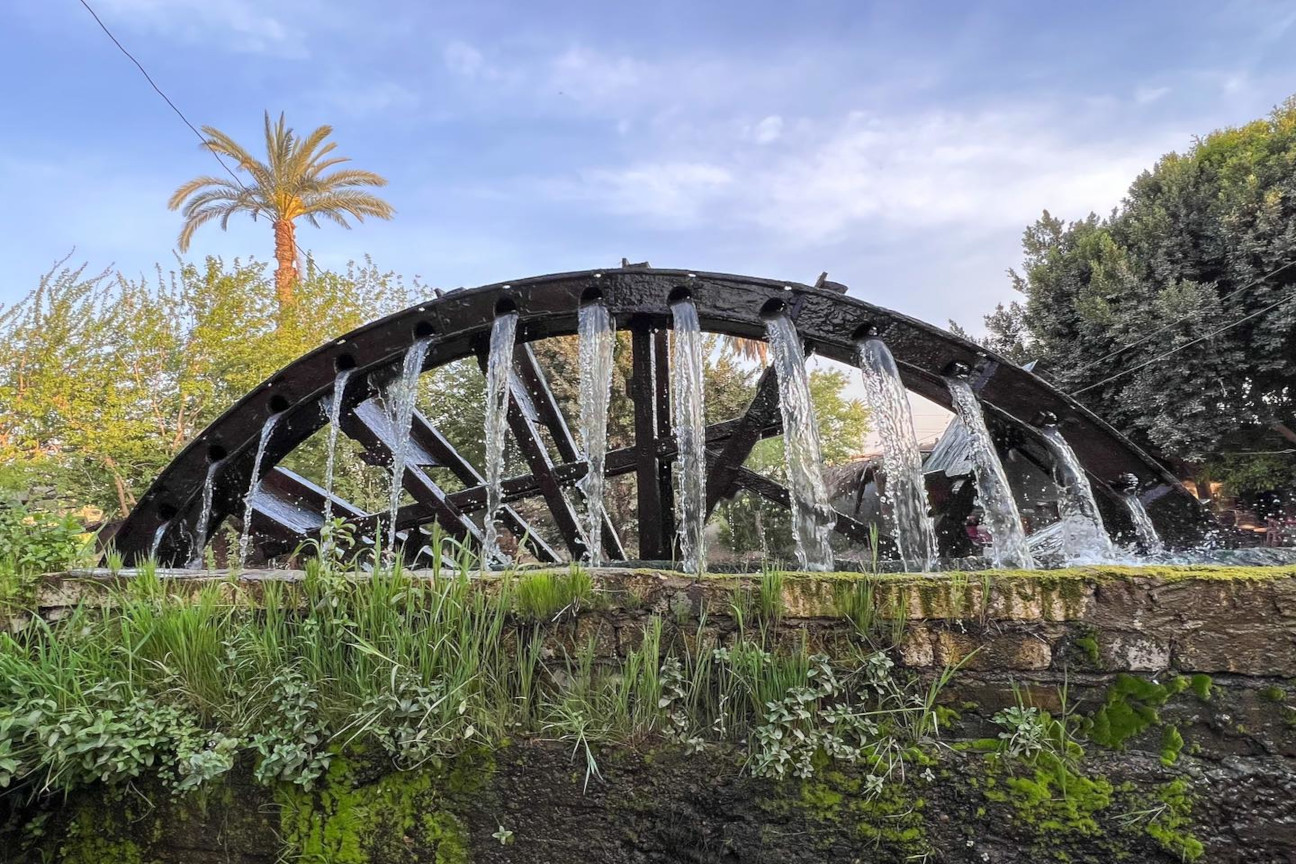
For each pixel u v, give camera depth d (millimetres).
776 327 3715
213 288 12094
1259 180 11250
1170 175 12766
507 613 2041
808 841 1747
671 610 1966
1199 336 10945
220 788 1917
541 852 1830
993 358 3660
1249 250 11000
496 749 1873
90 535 2705
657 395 4910
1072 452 3746
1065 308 13094
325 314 13273
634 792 1819
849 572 1965
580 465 4852
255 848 1901
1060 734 1697
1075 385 12539
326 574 2066
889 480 3512
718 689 1899
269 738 1866
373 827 1872
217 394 12234
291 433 4359
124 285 11984
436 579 2049
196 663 2004
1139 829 1630
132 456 10984
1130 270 12133
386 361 4145
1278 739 1610
